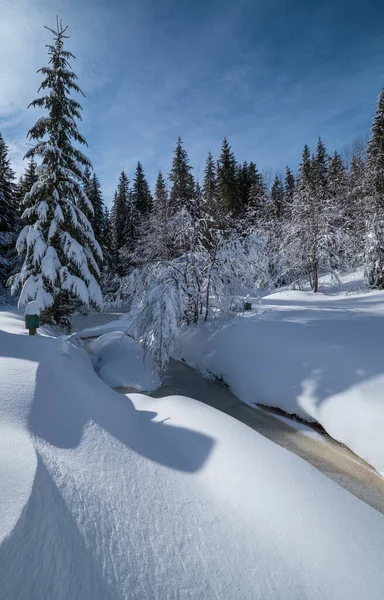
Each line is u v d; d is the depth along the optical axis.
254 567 1.92
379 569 2.02
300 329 7.02
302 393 5.17
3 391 3.21
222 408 5.71
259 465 3.00
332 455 4.11
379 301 12.62
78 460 2.53
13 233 21.41
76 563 1.58
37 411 3.04
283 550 2.08
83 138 10.15
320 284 20.95
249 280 8.70
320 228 19.25
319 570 1.96
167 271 8.04
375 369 4.74
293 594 1.79
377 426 3.92
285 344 6.37
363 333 6.28
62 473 2.21
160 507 2.29
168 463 2.96
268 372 6.00
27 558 1.45
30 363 4.11
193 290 8.48
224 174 28.02
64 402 3.50
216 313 8.76
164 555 1.88
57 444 2.67
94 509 2.01
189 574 1.79
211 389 6.62
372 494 3.32
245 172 35.91
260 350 6.60
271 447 3.45
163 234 19.44
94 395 4.05
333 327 6.95
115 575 1.64
